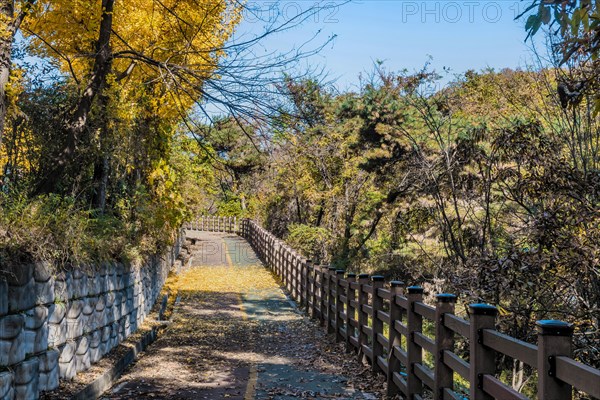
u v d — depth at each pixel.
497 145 8.94
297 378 9.18
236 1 10.04
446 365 6.10
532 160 8.24
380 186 22.25
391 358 8.05
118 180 14.00
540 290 8.01
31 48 11.38
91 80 10.80
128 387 8.37
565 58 4.96
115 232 11.50
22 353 5.93
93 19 10.64
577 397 6.86
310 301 17.52
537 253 7.59
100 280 9.30
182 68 9.62
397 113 19.41
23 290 6.05
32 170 10.64
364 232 25.00
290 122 9.01
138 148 13.20
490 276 7.91
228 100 8.77
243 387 8.52
